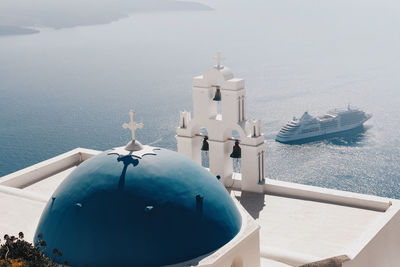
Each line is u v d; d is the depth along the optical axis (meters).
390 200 21.22
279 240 19.55
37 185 24.81
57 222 13.86
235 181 23.69
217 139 23.14
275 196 22.84
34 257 12.06
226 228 14.26
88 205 13.55
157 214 13.30
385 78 187.38
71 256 13.34
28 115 144.75
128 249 13.01
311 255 17.66
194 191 14.13
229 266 13.93
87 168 14.52
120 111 146.50
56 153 114.75
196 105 23.16
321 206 21.80
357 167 104.50
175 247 13.22
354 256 17.19
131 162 14.16
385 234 19.58
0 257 11.82
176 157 14.86
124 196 13.45
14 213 19.44
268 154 110.00
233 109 22.52
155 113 143.50
